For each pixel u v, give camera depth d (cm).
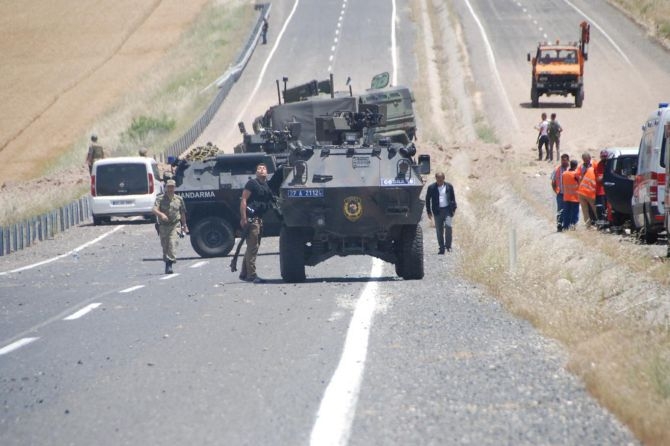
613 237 9750
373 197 7262
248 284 7281
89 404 3497
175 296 6588
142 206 13850
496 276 6581
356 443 2909
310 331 4872
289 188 7256
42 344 4812
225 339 4719
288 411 3281
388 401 3388
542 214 12206
